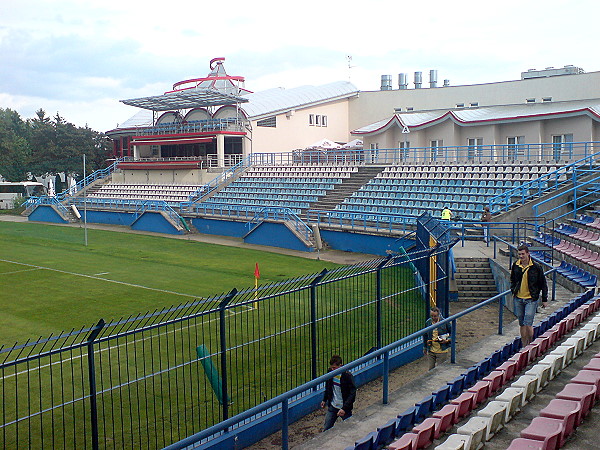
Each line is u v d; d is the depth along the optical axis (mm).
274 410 9766
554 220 23172
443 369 10484
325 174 40469
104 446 8727
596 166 28250
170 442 8891
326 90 55875
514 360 8680
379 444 6594
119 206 47406
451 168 33688
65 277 23219
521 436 5633
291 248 31828
